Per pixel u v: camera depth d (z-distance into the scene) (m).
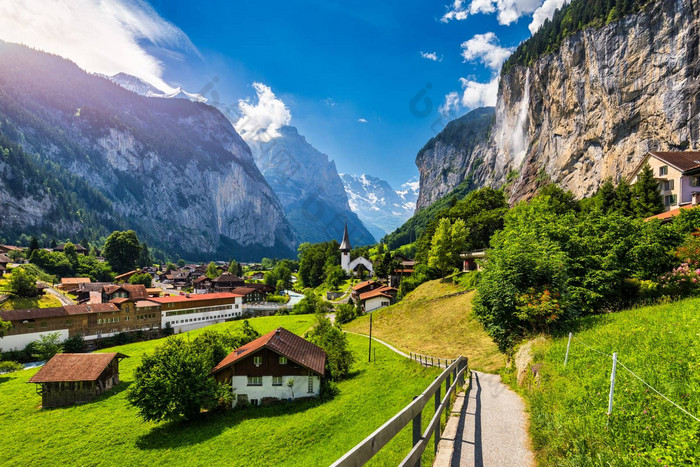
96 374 40.75
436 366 33.62
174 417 30.52
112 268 151.50
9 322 58.56
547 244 24.72
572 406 9.46
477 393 15.29
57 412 37.44
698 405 6.90
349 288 123.19
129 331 74.62
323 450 21.70
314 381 34.31
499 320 22.16
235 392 34.34
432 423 7.31
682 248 22.58
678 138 95.31
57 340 63.91
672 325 13.23
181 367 31.92
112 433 30.95
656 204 51.66
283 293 132.38
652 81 101.75
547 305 18.89
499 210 78.56
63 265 127.50
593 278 23.05
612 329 15.63
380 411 25.81
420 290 73.88
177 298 87.00
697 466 5.07
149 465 24.73
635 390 8.51
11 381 48.91
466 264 70.62
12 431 32.75
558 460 7.29
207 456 24.52
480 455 8.35
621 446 6.63
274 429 27.14
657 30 101.19
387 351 45.38
